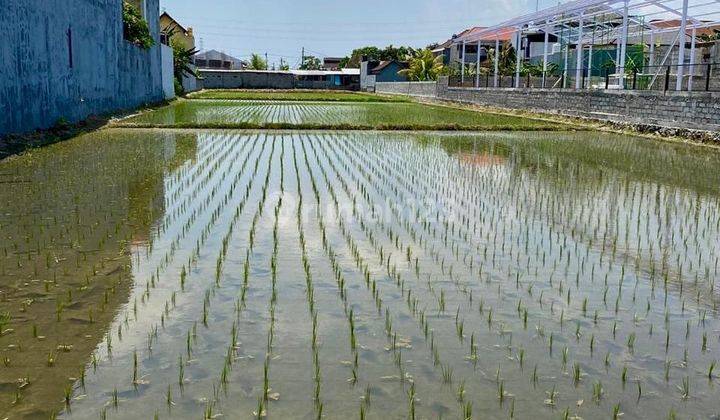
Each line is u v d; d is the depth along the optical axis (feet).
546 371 13.75
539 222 27.30
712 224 27.35
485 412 12.06
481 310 17.19
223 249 22.34
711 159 48.34
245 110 104.17
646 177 39.40
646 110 70.13
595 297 18.40
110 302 17.21
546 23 101.65
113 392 12.52
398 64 248.32
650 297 18.51
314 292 18.28
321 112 102.12
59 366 13.55
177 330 15.46
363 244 23.38
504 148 54.54
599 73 111.55
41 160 42.65
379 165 43.32
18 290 18.01
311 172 39.75
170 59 138.21
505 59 160.86
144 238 23.63
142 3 108.37
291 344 14.82
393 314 16.78
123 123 70.13
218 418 11.70
